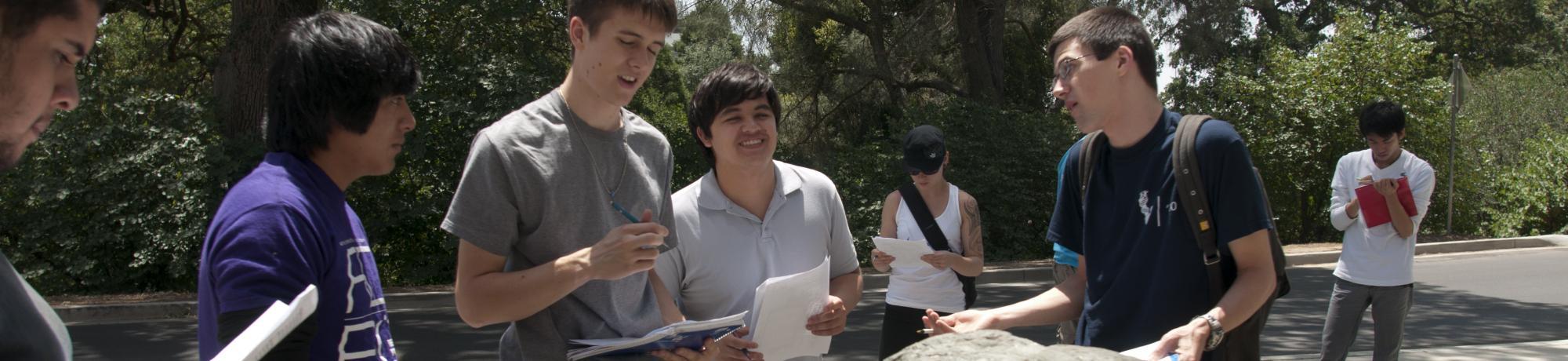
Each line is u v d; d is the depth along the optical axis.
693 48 27.97
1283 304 10.60
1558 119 23.98
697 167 16.06
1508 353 7.48
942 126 17.58
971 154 17.12
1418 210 5.12
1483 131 24.16
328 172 2.06
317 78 1.95
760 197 3.44
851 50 22.75
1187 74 21.98
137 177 12.89
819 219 3.53
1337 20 20.97
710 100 3.30
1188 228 2.67
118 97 13.18
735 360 3.05
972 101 18.02
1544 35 33.75
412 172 14.37
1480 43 34.47
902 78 23.66
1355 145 19.88
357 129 2.00
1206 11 20.73
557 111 2.69
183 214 12.82
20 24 1.30
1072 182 3.11
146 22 19.41
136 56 20.73
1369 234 5.21
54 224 12.80
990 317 2.93
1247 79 20.36
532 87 14.27
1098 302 2.92
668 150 3.06
